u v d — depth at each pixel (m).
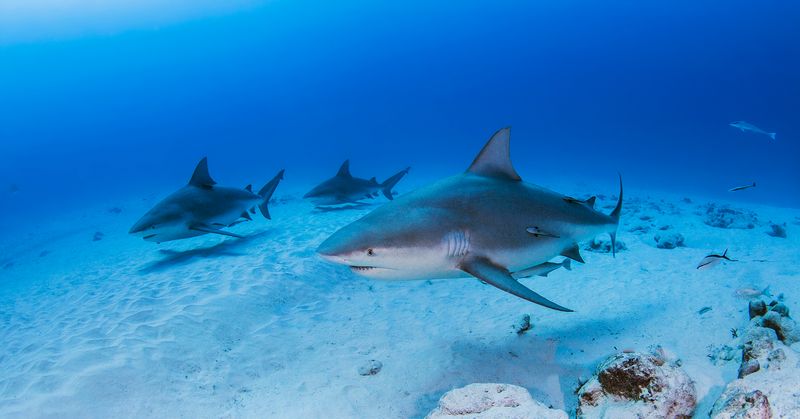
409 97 154.75
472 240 4.14
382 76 153.38
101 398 4.97
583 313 6.52
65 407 4.79
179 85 156.62
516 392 3.21
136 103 155.25
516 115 152.50
